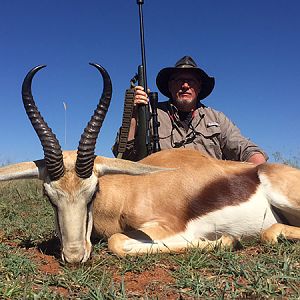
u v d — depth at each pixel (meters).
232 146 1.85
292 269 1.00
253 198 1.36
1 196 2.40
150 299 0.84
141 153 1.70
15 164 1.21
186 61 1.87
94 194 1.17
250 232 1.37
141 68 1.80
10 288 0.88
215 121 1.90
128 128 1.62
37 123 1.15
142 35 1.83
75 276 0.97
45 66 1.21
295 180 1.37
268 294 0.87
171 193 1.33
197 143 1.87
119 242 1.19
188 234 1.30
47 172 1.16
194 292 0.89
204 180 1.35
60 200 1.11
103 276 0.95
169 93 2.01
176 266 1.07
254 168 1.42
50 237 1.45
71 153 1.22
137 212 1.31
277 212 1.39
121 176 1.38
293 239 1.29
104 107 1.19
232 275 0.98
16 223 1.68
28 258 1.14
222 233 1.35
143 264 1.08
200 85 1.96
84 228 1.12
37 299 0.84
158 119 1.90
